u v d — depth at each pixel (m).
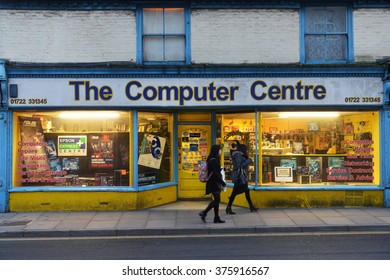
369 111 10.62
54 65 10.03
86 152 10.59
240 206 10.84
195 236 8.14
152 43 10.52
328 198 10.48
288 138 10.74
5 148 10.16
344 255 6.55
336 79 10.30
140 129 10.59
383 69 10.25
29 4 10.19
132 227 8.49
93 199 10.30
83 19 10.27
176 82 10.28
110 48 10.27
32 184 10.46
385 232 8.30
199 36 10.38
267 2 10.38
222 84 10.30
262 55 10.37
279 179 10.72
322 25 10.58
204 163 9.09
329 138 10.80
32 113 10.46
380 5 10.44
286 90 10.30
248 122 10.79
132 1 10.26
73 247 7.31
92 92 10.17
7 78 10.05
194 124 11.65
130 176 10.39
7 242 7.71
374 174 10.63
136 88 10.22
